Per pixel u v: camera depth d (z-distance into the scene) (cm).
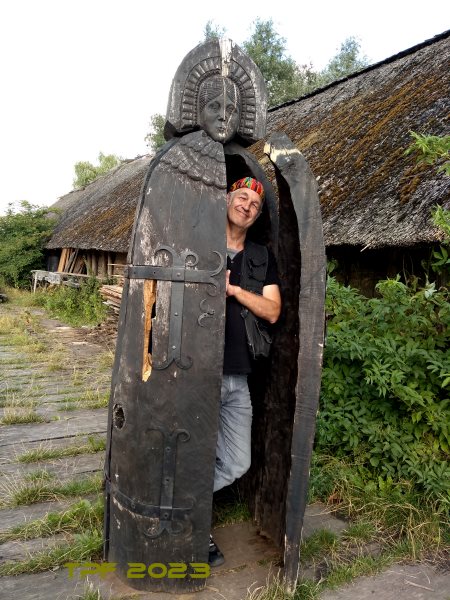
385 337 322
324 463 329
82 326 1102
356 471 317
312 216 211
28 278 2033
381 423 318
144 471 216
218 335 216
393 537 271
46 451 383
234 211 239
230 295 230
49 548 254
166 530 217
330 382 331
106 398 530
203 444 216
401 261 473
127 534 221
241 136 244
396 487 298
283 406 250
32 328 1066
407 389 290
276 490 259
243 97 240
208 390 215
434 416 295
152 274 215
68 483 328
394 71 811
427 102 601
